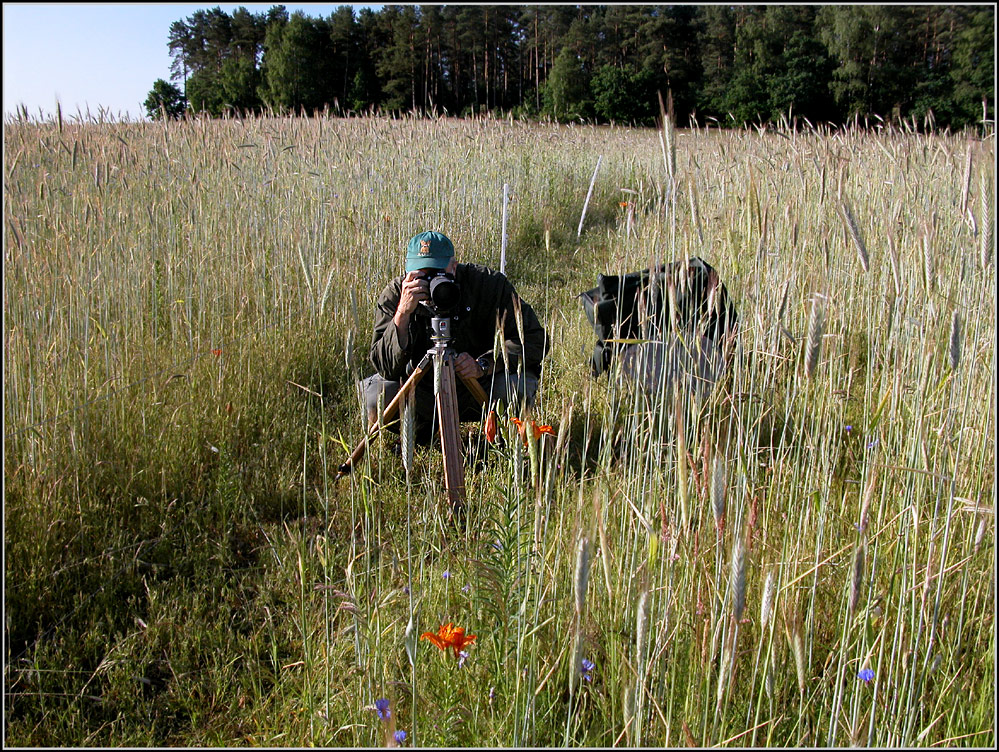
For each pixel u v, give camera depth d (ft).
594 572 6.80
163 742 6.87
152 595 8.45
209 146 19.17
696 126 20.86
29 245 12.38
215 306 14.55
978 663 6.70
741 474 6.07
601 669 6.49
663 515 6.72
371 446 10.45
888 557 7.28
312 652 7.29
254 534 10.05
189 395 12.05
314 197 18.62
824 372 9.16
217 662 7.68
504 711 6.27
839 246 11.84
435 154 25.07
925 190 12.87
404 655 6.96
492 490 8.93
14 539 8.64
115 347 12.30
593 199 33.88
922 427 6.68
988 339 9.12
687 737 5.29
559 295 19.61
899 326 8.75
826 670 6.32
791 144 14.19
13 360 10.35
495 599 6.56
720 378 8.89
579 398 12.34
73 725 6.80
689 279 8.04
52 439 9.88
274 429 12.30
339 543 9.35
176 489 10.55
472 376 10.53
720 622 5.42
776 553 7.13
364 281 17.03
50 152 16.46
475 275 11.58
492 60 141.59
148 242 15.30
